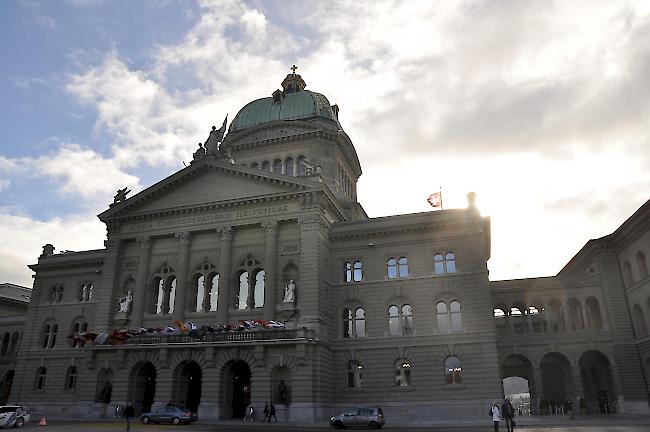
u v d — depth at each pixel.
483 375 48.16
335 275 54.94
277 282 52.44
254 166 71.44
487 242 61.53
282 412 46.12
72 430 34.59
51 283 67.44
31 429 36.16
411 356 50.44
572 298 58.22
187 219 56.84
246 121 76.06
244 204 55.03
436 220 53.44
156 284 57.09
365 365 51.22
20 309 89.12
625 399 52.53
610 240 56.94
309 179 53.66
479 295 50.56
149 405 54.06
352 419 38.59
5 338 75.69
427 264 52.97
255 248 54.44
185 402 51.19
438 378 49.06
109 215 59.28
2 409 39.09
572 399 58.44
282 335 48.09
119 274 58.00
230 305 53.03
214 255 55.47
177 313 53.69
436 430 35.47
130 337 52.53
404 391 49.47
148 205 58.91
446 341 49.91
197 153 59.94
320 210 53.38
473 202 53.44
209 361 49.25
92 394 52.66
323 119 73.69
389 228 54.44
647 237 50.41
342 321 53.53
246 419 46.53
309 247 51.75
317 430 35.72
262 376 47.53
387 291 53.09
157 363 51.12
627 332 54.31
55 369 62.44
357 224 56.00
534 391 60.31
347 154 75.12
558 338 56.38
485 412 46.94
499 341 57.50
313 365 47.22
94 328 56.88
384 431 35.25
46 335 65.31
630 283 54.75
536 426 37.62
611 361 54.50
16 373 63.78
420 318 51.41
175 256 56.81
